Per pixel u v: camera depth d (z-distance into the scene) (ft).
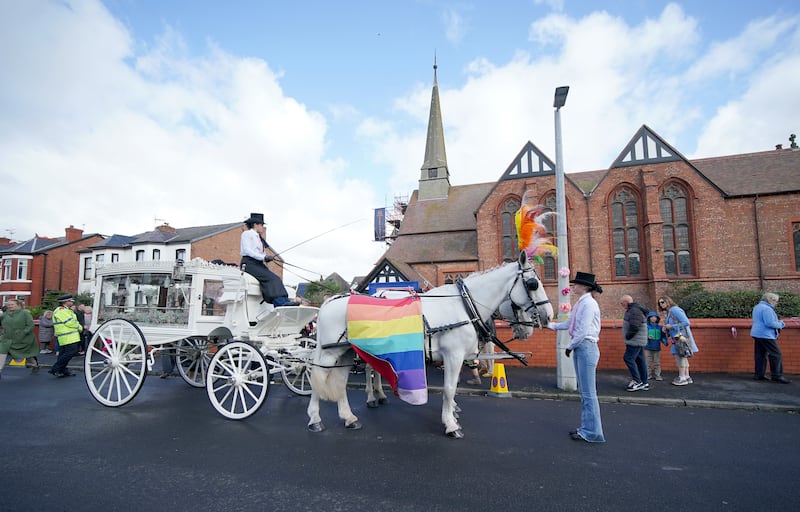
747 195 72.13
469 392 28.86
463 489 13.65
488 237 87.15
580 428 18.89
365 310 17.67
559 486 13.87
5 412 23.61
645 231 76.33
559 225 29.66
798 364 32.83
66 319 36.81
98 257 115.24
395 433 19.56
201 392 29.32
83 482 14.26
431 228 103.14
